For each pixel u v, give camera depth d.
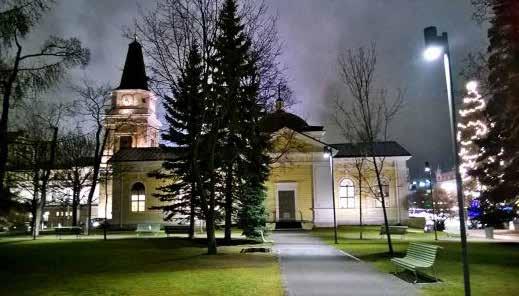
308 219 53.34
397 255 21.39
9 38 14.38
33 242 34.84
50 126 38.31
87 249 28.20
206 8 23.70
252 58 25.19
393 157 55.03
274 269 17.42
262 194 34.94
